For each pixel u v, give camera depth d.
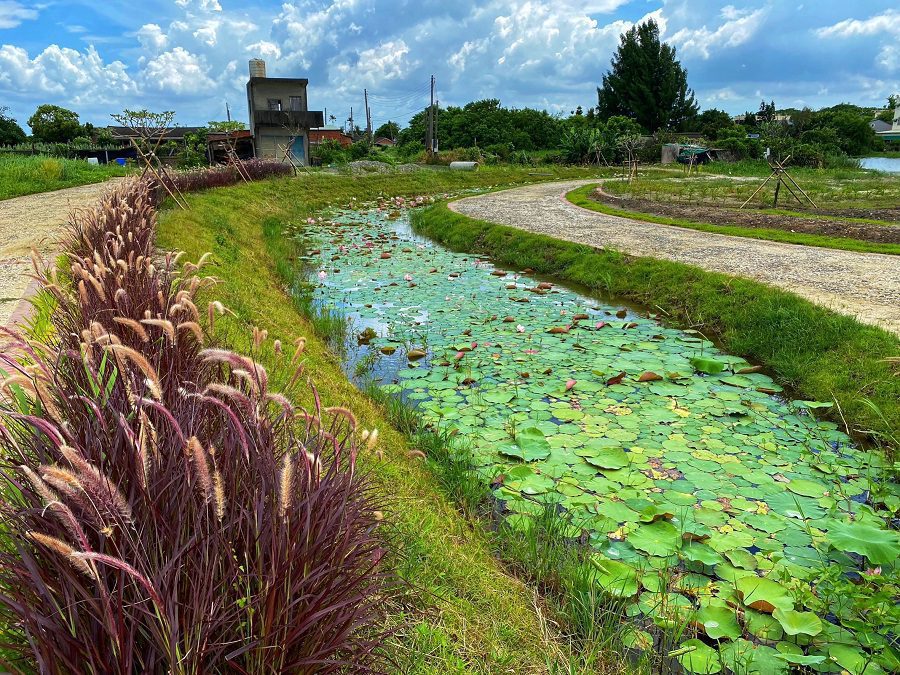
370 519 1.86
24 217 9.34
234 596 1.37
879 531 2.72
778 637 2.44
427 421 4.36
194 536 1.29
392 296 7.85
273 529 1.34
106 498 1.07
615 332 6.34
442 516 3.04
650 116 49.03
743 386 4.92
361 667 1.50
